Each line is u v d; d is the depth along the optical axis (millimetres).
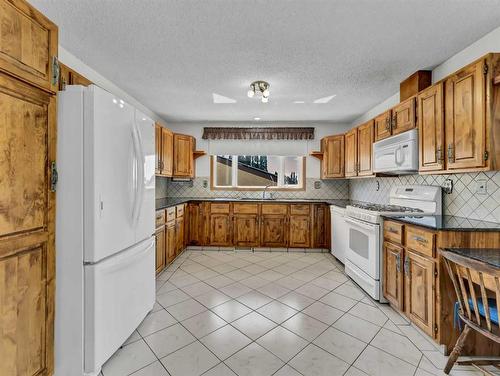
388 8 1609
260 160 4852
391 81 2744
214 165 4750
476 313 1294
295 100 3365
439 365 1565
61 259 1379
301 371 1508
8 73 1060
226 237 4223
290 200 4328
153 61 2330
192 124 4656
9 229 1083
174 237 3527
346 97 3248
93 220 1388
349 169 3744
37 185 1226
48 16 1704
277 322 2039
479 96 1619
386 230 2324
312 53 2166
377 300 2393
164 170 3611
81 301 1383
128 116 1727
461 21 1729
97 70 2516
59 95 1372
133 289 1801
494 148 1577
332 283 2852
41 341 1257
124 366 1538
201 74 2594
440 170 1964
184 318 2086
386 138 2707
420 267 1854
